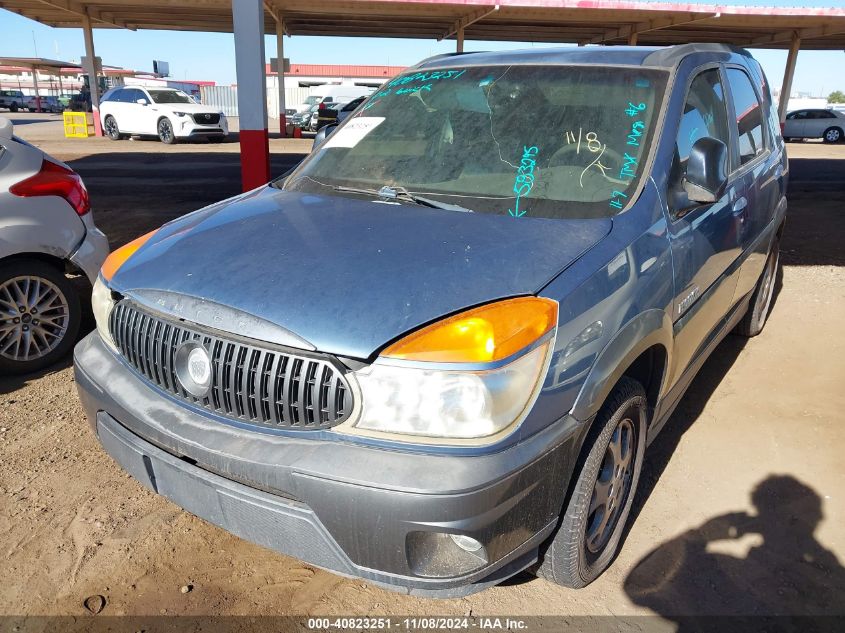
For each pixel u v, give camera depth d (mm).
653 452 3426
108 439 2355
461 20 23328
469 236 2297
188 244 2459
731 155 3479
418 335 1880
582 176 2656
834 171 16188
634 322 2275
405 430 1853
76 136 24109
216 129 21578
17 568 2553
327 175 3084
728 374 4328
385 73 46781
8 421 3619
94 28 27969
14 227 3895
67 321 4262
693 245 2768
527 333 1920
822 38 25703
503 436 1859
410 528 1804
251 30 6625
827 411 3846
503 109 3014
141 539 2740
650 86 2914
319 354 1904
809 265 6945
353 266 2135
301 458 1880
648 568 2625
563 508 2188
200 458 2029
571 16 22438
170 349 2139
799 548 2748
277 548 2006
